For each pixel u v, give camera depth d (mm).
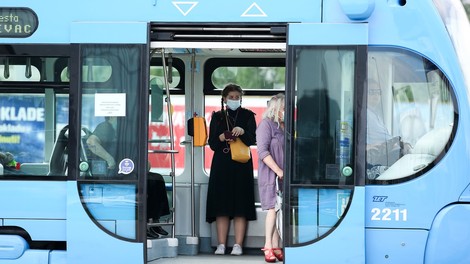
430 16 19719
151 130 22953
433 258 19375
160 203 22141
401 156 19625
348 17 19688
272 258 20969
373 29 19766
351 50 19656
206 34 20156
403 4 19766
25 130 20531
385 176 19625
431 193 19484
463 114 19500
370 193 19594
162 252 21219
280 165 21266
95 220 20031
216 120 22688
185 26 20125
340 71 19688
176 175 23469
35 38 20438
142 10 20188
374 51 19797
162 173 23078
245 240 23031
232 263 20781
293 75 19734
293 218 19672
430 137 19609
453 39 19750
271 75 23781
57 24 20391
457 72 19562
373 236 19547
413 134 19688
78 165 20109
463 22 19938
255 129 22703
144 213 19938
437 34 19688
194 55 23531
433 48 19672
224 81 23781
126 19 20219
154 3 20156
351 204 19516
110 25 20109
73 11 20359
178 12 20109
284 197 19703
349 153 19609
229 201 22516
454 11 19969
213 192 22609
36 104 20547
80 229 20031
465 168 19469
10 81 20562
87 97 20156
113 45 20094
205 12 20047
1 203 20359
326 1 19828
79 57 20141
